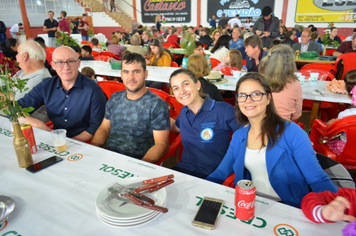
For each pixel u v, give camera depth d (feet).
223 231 2.88
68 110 7.02
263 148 4.20
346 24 34.06
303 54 16.15
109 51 20.56
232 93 11.05
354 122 5.51
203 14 43.52
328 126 6.07
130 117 5.98
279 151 4.02
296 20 37.09
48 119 8.16
